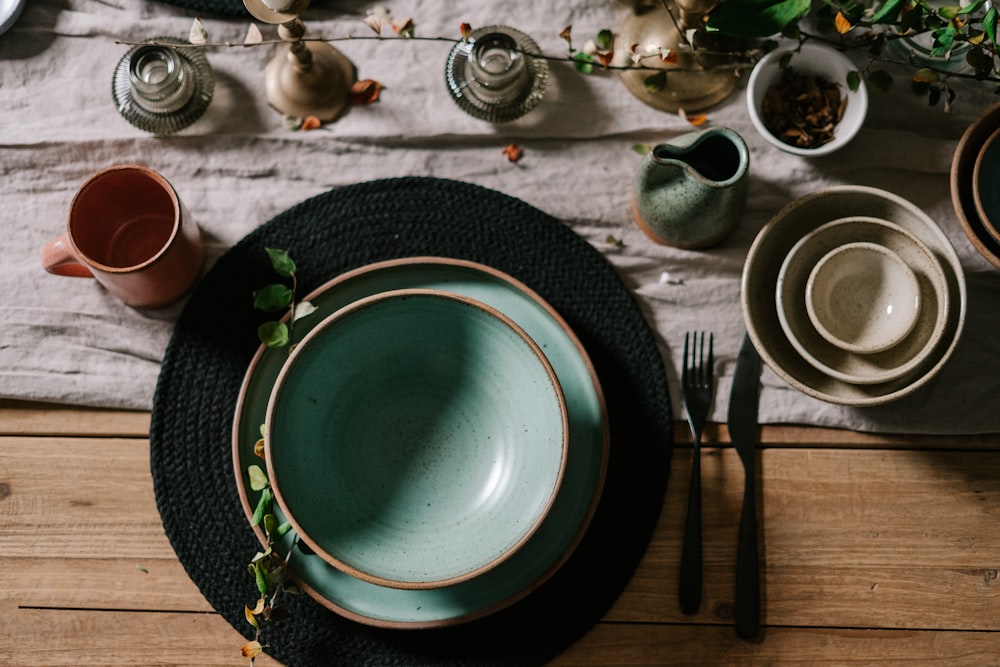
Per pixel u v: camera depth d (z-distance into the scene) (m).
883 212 0.95
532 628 0.96
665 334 1.01
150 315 1.01
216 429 0.97
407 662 0.96
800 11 0.90
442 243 1.00
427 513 0.94
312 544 0.85
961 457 1.00
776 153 1.03
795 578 1.00
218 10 1.04
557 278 1.00
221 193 1.03
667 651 0.99
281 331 0.91
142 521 1.00
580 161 1.04
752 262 0.92
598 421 0.94
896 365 0.93
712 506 1.00
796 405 1.00
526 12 1.04
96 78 1.04
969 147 0.94
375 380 0.95
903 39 0.99
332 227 1.00
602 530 0.96
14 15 1.03
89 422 1.01
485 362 0.93
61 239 0.91
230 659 0.99
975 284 1.01
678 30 0.98
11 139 1.03
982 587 0.99
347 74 1.04
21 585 0.99
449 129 1.03
